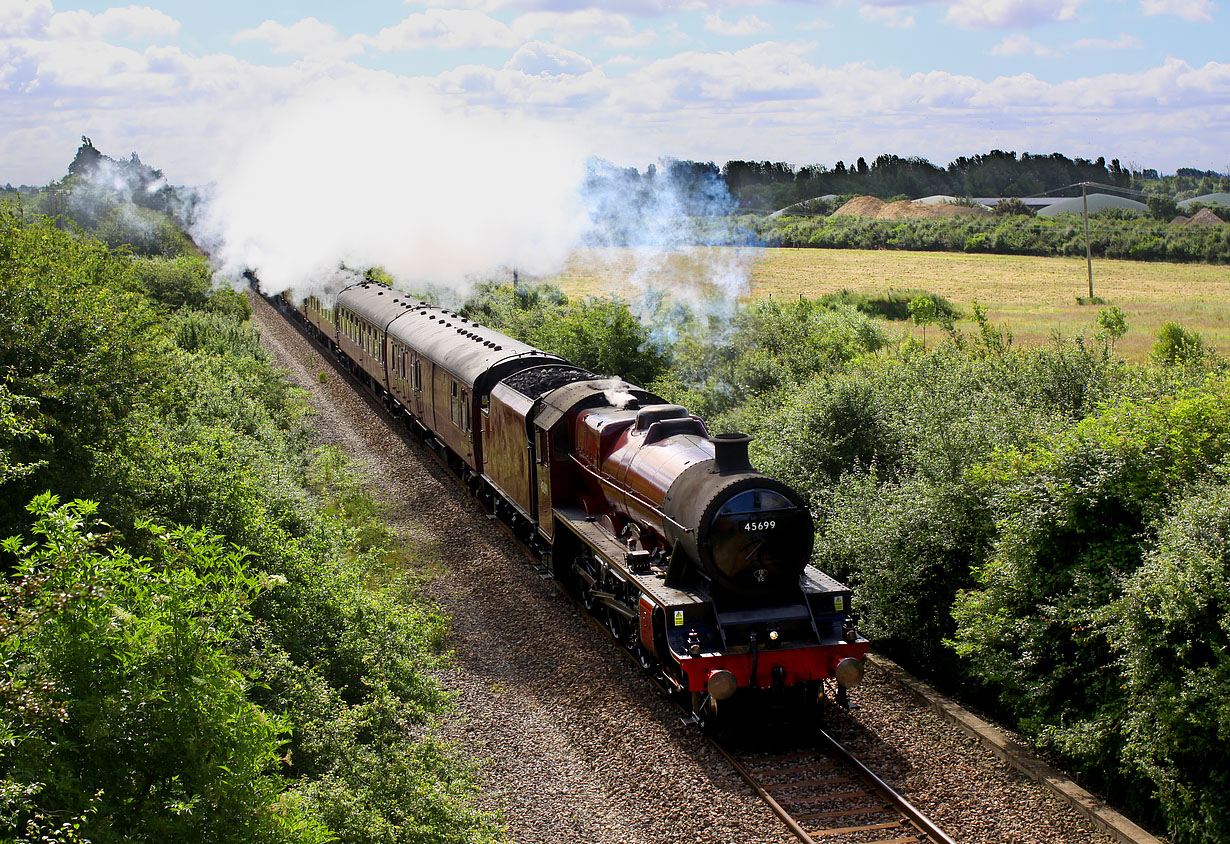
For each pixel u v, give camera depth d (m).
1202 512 9.02
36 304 11.57
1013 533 10.85
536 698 11.52
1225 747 8.26
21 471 9.21
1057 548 10.64
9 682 5.47
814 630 10.66
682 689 11.02
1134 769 9.02
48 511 6.39
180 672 6.13
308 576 11.19
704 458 11.74
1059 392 15.82
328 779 8.36
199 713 6.13
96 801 5.50
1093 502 10.28
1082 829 8.72
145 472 11.48
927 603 12.54
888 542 12.43
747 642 10.64
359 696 10.35
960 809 9.03
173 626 6.26
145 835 5.66
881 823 8.80
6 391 9.76
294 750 8.76
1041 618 10.28
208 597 6.97
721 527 10.50
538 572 15.62
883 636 12.32
